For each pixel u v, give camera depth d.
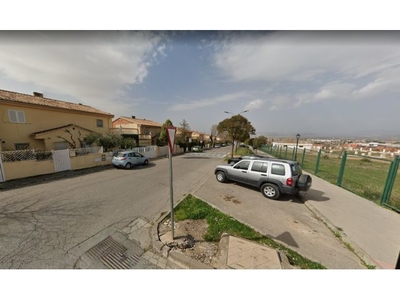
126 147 18.62
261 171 6.27
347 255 3.09
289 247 3.25
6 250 3.03
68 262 2.81
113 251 3.11
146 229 3.86
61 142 15.48
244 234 3.61
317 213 4.75
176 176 9.62
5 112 12.77
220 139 67.88
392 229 3.93
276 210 5.03
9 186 7.20
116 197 5.91
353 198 5.94
